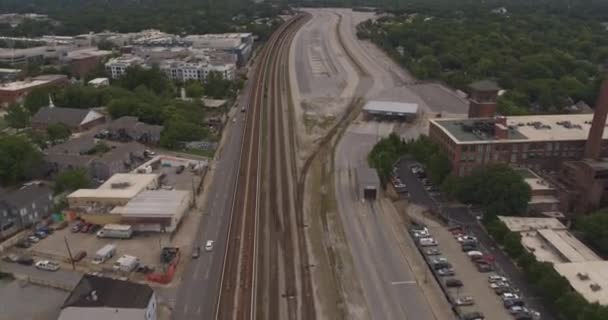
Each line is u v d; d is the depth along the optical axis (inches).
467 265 3836.1
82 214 4431.6
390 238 4266.7
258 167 5910.4
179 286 3599.9
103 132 6875.0
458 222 4461.1
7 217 4298.7
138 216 4315.9
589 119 5782.5
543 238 3954.2
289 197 5093.5
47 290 3528.5
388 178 5442.9
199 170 5679.1
